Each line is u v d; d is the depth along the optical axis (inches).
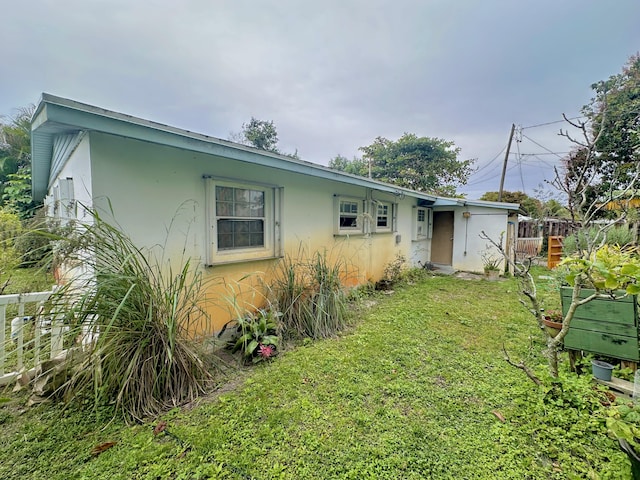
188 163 132.5
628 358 102.8
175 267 128.7
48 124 87.7
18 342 101.0
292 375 115.1
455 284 297.7
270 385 107.8
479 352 136.0
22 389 97.0
